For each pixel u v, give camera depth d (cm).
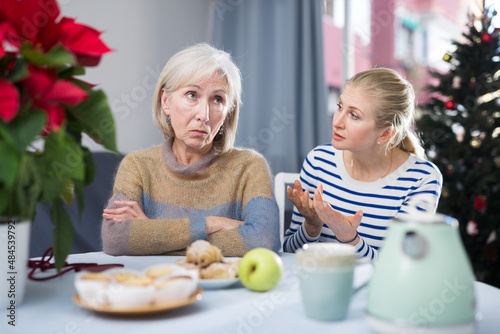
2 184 62
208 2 340
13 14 65
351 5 345
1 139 59
